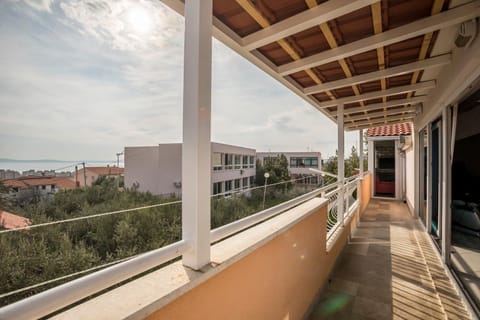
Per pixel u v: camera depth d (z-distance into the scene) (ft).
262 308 4.57
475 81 6.56
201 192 3.24
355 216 15.94
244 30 5.73
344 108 13.41
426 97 12.14
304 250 6.75
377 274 9.55
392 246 12.57
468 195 10.72
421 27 5.64
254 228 5.12
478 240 10.40
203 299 3.13
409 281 8.90
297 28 5.29
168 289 2.65
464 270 8.93
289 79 8.66
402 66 8.09
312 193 7.50
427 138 13.05
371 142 29.53
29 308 1.71
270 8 5.01
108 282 2.19
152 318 2.47
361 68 8.34
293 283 6.02
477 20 5.51
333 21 5.59
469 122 10.51
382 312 7.18
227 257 3.52
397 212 20.67
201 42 3.26
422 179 17.46
